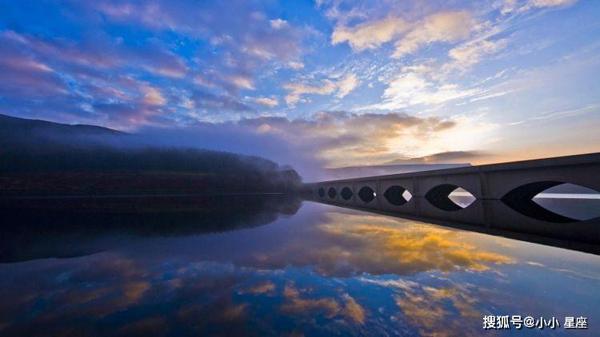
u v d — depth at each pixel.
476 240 19.83
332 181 74.38
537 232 19.77
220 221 32.75
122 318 8.70
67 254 17.52
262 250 17.84
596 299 9.59
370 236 22.16
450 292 10.41
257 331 7.82
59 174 93.62
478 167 25.08
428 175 32.69
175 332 7.84
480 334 7.52
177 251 17.89
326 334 7.62
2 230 27.05
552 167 18.84
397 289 10.80
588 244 16.38
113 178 98.94
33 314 9.05
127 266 14.66
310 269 13.67
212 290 11.02
